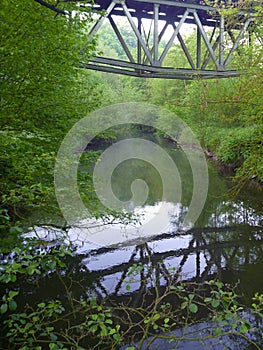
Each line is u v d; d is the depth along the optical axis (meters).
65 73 3.97
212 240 5.98
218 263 5.04
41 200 2.83
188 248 5.63
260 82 4.01
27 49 3.06
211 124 10.20
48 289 4.17
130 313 3.73
